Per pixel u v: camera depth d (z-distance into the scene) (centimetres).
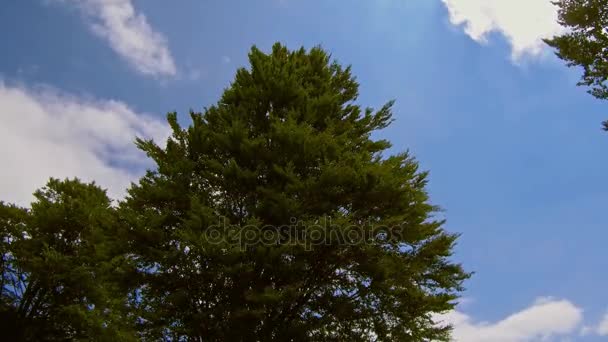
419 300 888
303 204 977
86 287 1998
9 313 2134
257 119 1212
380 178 966
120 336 1006
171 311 881
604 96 878
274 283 935
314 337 902
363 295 936
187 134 1130
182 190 995
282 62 1375
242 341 860
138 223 897
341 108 1316
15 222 2347
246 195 1052
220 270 862
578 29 892
